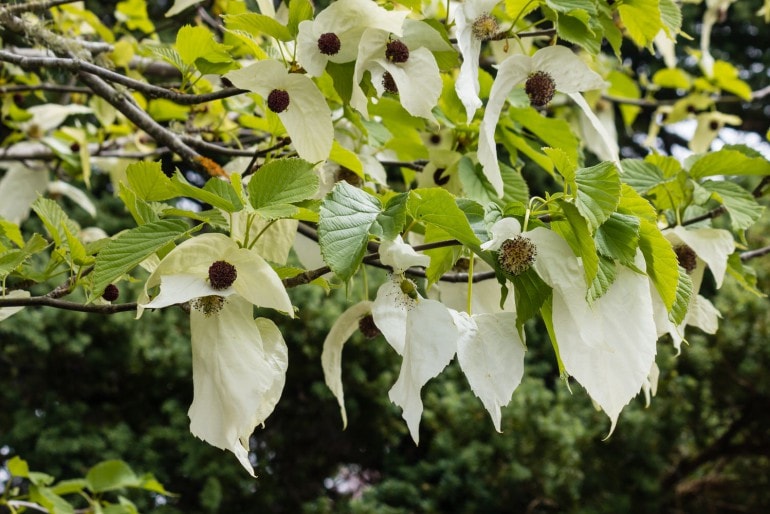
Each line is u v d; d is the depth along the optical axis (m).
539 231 1.55
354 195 1.56
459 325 1.56
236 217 1.61
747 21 6.53
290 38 1.75
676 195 1.88
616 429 4.07
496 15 1.94
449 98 2.01
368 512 4.12
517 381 1.55
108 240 1.69
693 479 4.47
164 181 1.67
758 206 1.85
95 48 2.14
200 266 1.54
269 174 1.59
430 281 1.73
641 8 1.83
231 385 1.52
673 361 4.09
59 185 2.95
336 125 1.96
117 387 4.79
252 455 4.83
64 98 3.07
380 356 4.46
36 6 1.96
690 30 6.37
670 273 1.57
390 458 4.58
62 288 1.68
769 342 4.04
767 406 4.16
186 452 4.53
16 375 4.80
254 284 1.54
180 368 4.58
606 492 4.05
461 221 1.56
